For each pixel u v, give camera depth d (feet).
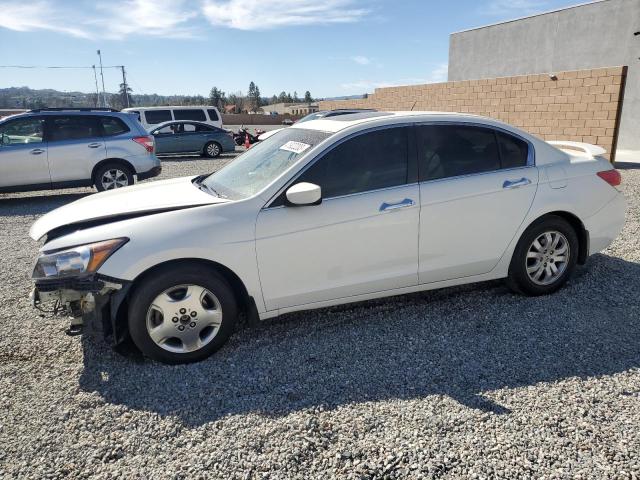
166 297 11.39
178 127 66.80
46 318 14.46
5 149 32.45
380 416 9.61
